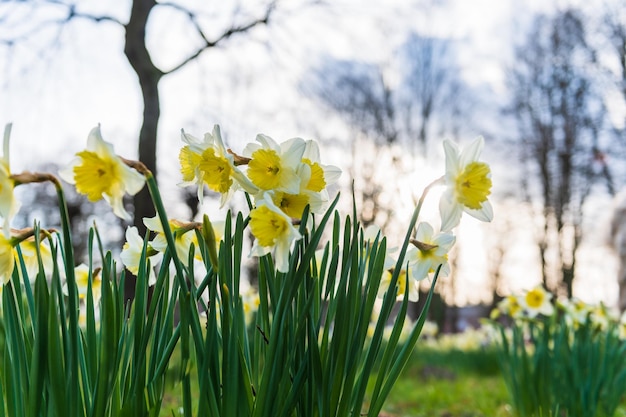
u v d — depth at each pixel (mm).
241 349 1493
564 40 19953
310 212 1492
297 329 1456
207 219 1438
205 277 1500
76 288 1387
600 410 3805
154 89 10148
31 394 1355
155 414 1467
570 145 20125
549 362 3898
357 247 1511
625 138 19016
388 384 1584
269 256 1559
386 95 21641
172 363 4875
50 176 1339
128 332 1548
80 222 17734
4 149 1294
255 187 1434
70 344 1392
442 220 1500
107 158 1297
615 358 3889
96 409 1383
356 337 1529
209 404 1461
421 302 22938
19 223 16594
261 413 1431
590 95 19766
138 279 1476
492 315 4992
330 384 1508
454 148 1511
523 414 3996
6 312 1451
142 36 10031
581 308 4621
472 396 6820
